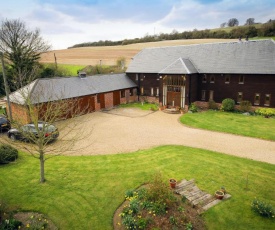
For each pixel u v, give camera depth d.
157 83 37.28
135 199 11.02
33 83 27.81
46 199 11.97
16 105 24.97
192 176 14.16
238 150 18.38
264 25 62.38
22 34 46.31
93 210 11.11
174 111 31.48
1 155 15.80
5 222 9.85
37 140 13.07
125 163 15.98
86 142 20.55
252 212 10.86
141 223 9.50
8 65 45.62
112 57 67.50
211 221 10.31
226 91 32.03
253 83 29.66
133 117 29.72
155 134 22.69
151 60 39.12
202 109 33.06
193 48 36.22
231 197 12.02
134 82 40.22
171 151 17.98
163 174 14.40
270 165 15.48
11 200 11.91
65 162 16.22
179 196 12.07
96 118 29.28
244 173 14.42
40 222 10.27
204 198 11.88
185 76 31.33
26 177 14.20
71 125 25.77
